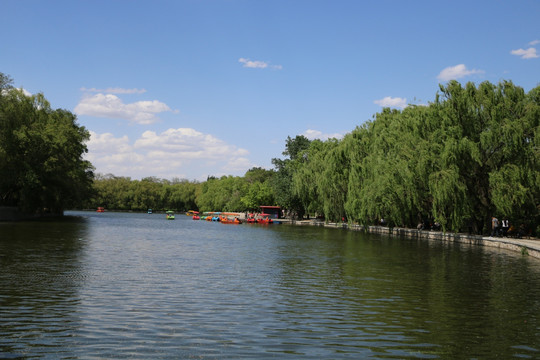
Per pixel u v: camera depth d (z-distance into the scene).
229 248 41.94
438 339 13.18
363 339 13.05
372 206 58.00
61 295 18.12
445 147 47.56
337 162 73.06
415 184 51.72
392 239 56.06
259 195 149.25
